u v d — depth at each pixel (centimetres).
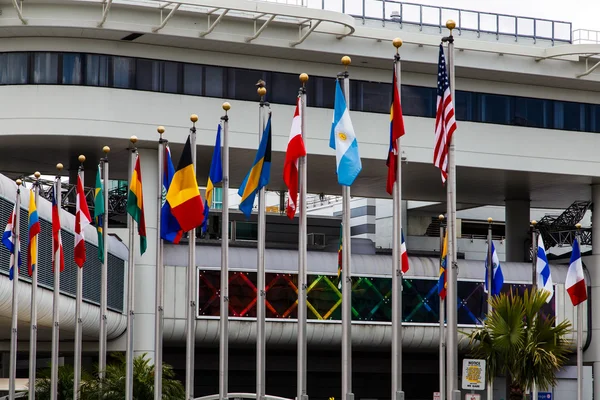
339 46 7012
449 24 3578
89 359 7994
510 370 4016
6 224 5050
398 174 3672
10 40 6681
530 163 7706
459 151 7556
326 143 7175
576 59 7575
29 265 5059
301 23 6838
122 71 6762
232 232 8450
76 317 5306
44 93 6656
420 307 8000
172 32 6619
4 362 8862
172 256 7331
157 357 5003
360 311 7819
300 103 4022
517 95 7719
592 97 7894
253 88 7038
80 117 6662
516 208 8850
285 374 8438
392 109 3675
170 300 7269
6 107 6662
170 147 6912
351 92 7300
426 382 8869
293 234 9169
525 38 7838
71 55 6688
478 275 8181
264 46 6856
